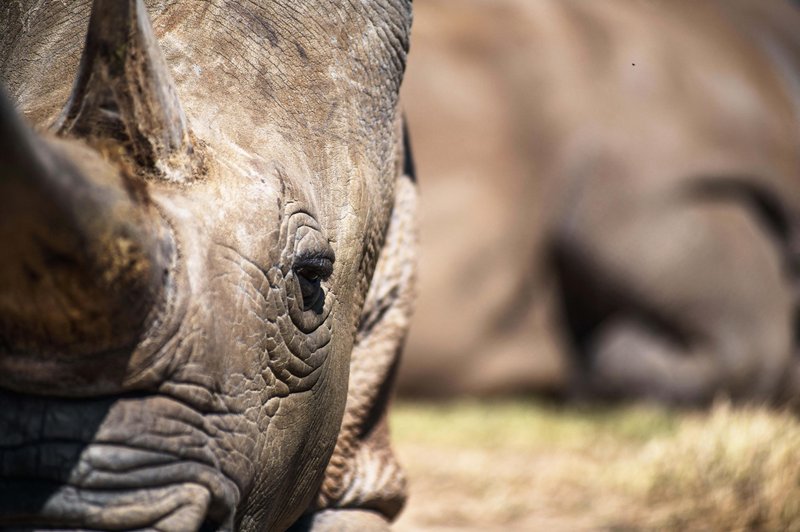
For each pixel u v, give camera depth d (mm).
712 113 23688
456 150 23016
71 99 4750
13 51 6188
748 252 23062
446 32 23750
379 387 7906
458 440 15852
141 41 4645
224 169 5199
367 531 7645
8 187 3689
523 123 23391
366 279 7031
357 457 7844
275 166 5512
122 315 4270
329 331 6051
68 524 4414
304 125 6078
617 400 22969
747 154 23609
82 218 3945
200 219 4867
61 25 6117
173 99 4859
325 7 6457
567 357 23562
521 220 23125
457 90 23234
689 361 22672
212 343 4809
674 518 10859
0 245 3896
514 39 23844
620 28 24109
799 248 23953
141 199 4398
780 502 10695
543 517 11203
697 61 24203
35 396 4422
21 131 3574
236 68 5828
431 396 22594
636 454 14008
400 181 8188
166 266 4582
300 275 5586
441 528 10594
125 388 4512
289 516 6465
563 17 24156
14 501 4355
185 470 4680
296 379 5645
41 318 4168
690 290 22672
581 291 23344
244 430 5098
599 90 23438
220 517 4941
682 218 22781
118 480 4480
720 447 11711
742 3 26312
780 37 26062
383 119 6922
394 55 6926
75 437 4426
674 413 20516
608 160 23000
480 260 22766
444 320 22453
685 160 23062
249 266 5078
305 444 6051
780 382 23453
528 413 19531
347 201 6352
